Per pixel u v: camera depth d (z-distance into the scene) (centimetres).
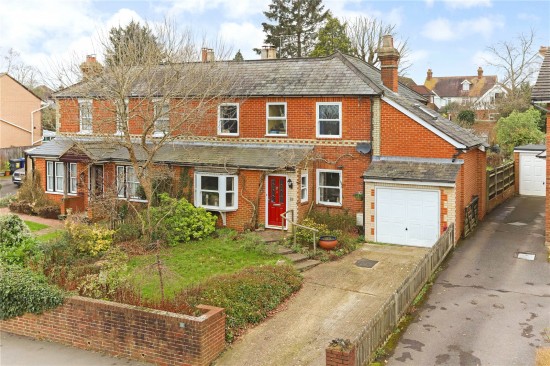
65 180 2431
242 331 1186
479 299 1377
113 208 1992
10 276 1277
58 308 1193
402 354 1076
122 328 1120
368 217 1978
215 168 2120
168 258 1688
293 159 2017
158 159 2255
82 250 1659
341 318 1259
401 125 1977
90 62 2089
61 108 2705
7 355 1138
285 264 1576
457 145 1877
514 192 3102
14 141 4553
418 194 1888
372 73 2414
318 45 4875
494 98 6588
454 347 1105
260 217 2080
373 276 1559
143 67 1955
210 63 2128
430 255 1531
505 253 1792
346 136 2070
